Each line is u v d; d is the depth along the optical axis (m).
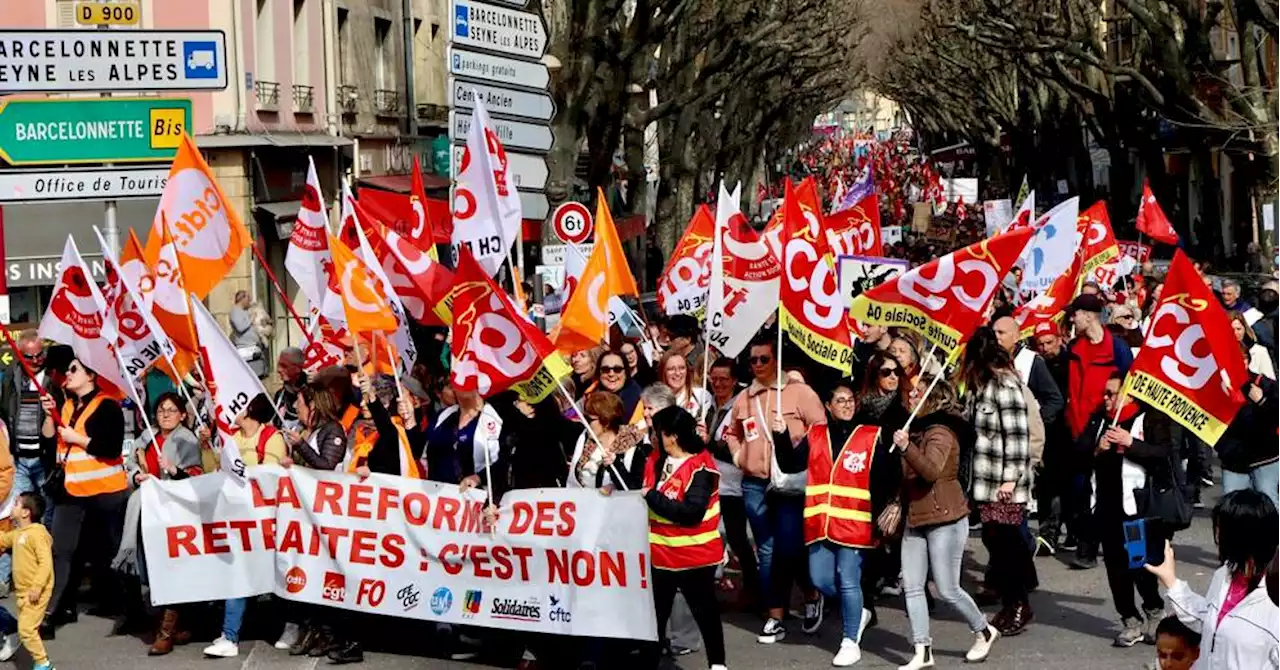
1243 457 12.77
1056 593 13.25
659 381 13.18
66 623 13.09
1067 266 18.47
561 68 26.33
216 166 31.41
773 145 75.25
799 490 11.61
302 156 34.38
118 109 14.02
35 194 13.83
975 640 11.36
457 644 11.86
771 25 38.44
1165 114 39.69
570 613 10.96
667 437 10.48
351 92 37.53
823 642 11.91
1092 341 13.61
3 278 18.03
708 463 10.48
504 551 11.18
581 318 12.98
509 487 11.34
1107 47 67.25
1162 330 10.74
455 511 11.38
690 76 41.69
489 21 16.12
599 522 10.80
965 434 10.83
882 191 80.81
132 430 15.48
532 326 10.82
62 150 13.91
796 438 12.00
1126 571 11.41
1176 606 7.08
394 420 12.21
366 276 12.16
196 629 12.66
